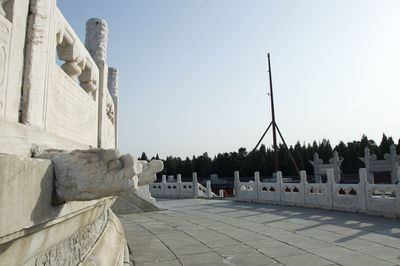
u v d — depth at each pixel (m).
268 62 31.59
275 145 30.80
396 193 12.66
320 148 58.75
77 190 2.30
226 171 60.84
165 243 8.76
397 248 7.96
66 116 4.29
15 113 2.69
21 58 2.78
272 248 8.10
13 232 1.76
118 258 5.30
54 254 3.02
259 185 20.48
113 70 11.54
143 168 4.13
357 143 58.12
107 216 7.70
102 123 6.89
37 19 2.96
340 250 7.82
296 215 14.06
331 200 15.60
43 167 2.09
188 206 18.70
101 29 7.10
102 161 2.34
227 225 11.73
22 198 1.83
